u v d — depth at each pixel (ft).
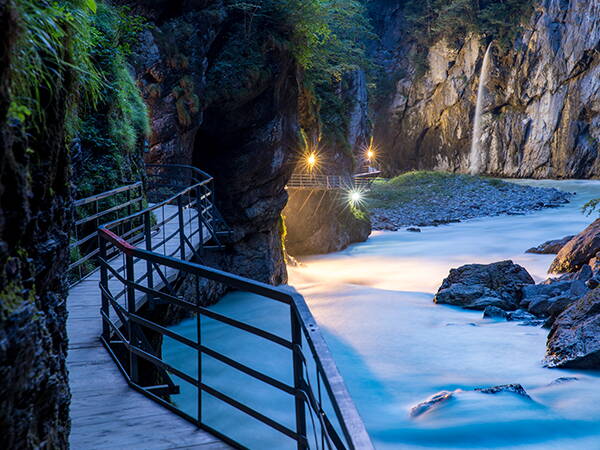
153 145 63.36
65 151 9.36
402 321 54.44
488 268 62.59
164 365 14.21
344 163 123.34
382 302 63.16
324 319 57.26
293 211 107.04
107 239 18.57
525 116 220.84
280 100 77.10
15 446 6.96
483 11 224.12
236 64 69.51
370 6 266.77
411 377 39.17
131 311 16.05
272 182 77.87
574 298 49.47
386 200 178.81
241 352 45.06
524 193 177.06
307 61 85.15
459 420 30.22
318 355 7.26
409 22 252.62
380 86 257.14
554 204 160.86
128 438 12.71
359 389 37.37
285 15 72.74
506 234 120.67
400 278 84.69
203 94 67.05
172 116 63.72
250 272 75.87
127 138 41.81
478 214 156.87
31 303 7.23
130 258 16.10
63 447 9.33
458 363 41.37
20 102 7.19
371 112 249.14
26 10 7.23
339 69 121.90
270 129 74.74
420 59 246.27
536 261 88.84
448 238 120.26
